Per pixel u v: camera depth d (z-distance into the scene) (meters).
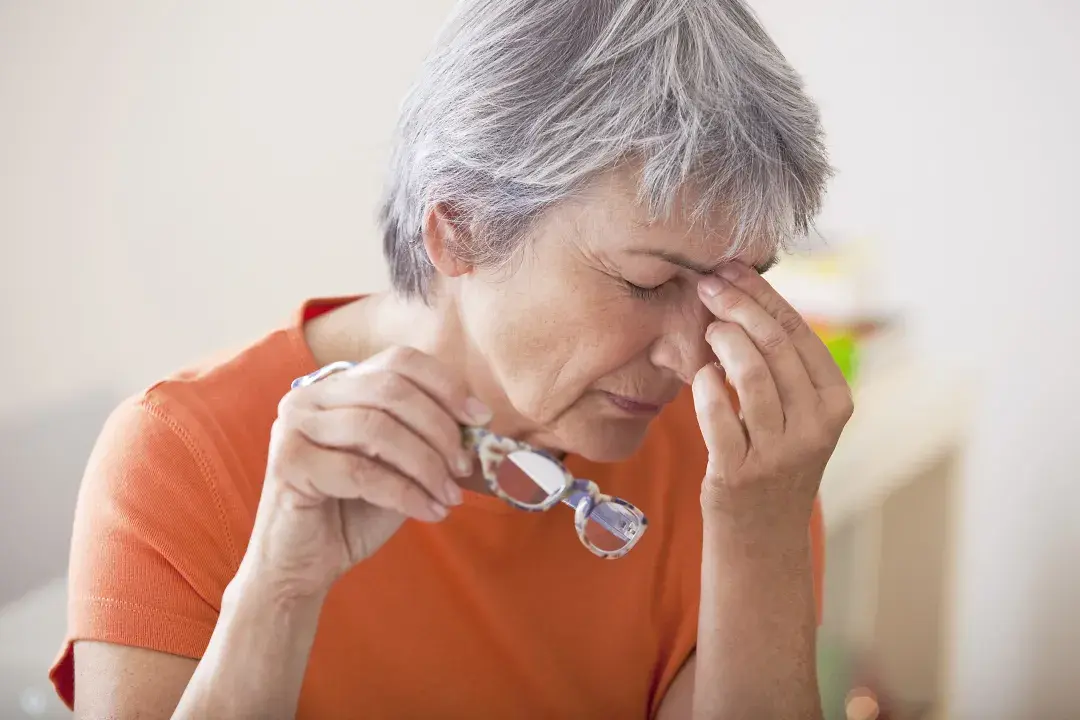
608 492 1.24
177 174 2.51
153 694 0.99
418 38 2.53
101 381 2.56
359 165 2.55
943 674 2.00
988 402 1.93
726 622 1.13
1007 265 1.89
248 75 2.49
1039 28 1.81
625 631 1.21
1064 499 1.82
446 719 1.13
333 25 2.50
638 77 0.89
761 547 1.11
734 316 0.98
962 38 1.97
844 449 2.03
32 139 2.44
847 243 2.19
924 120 2.05
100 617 1.00
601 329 0.97
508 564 1.16
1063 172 1.79
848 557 2.02
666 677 1.24
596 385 1.01
